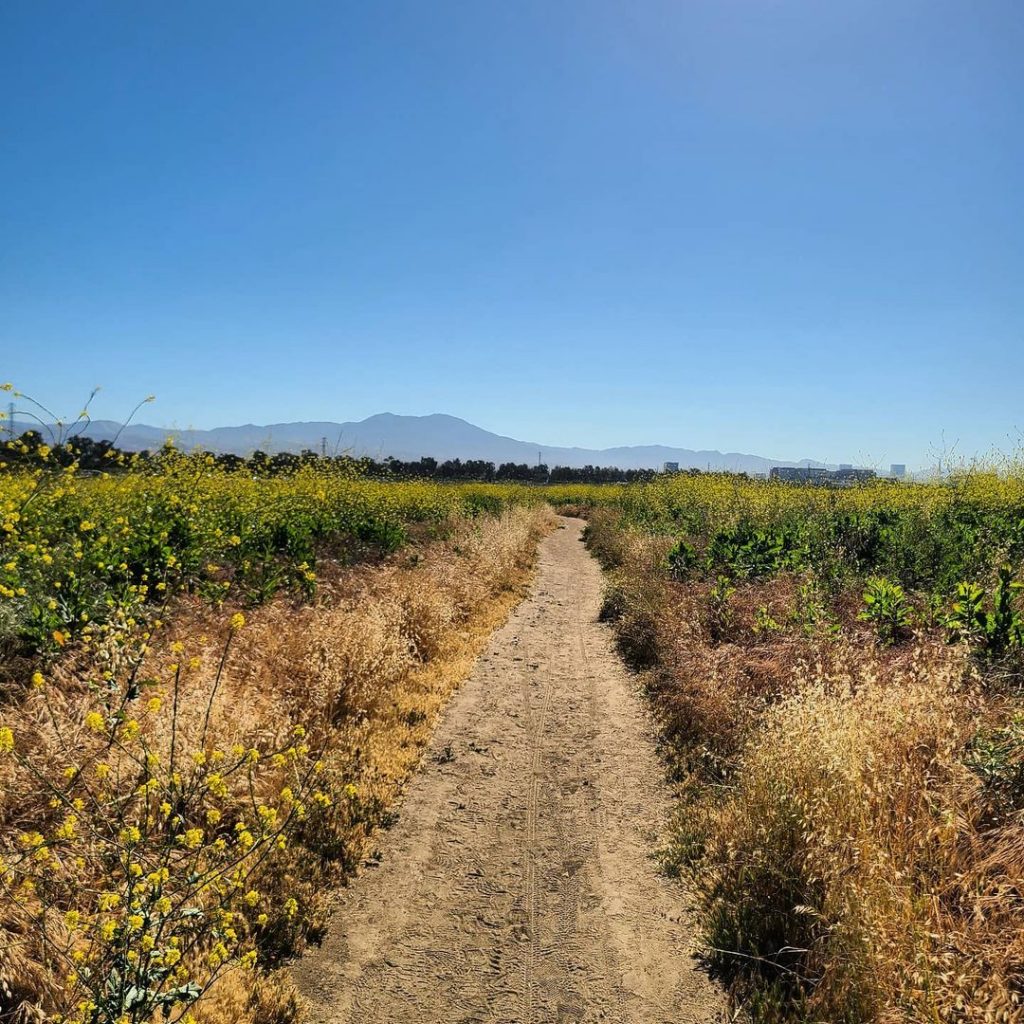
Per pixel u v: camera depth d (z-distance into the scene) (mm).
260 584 8883
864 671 5234
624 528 20188
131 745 4363
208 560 9250
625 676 8961
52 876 3475
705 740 6449
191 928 3428
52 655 5238
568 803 5613
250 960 3223
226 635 6820
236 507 11008
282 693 6328
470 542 14898
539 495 46312
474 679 8602
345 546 13070
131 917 2799
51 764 4098
